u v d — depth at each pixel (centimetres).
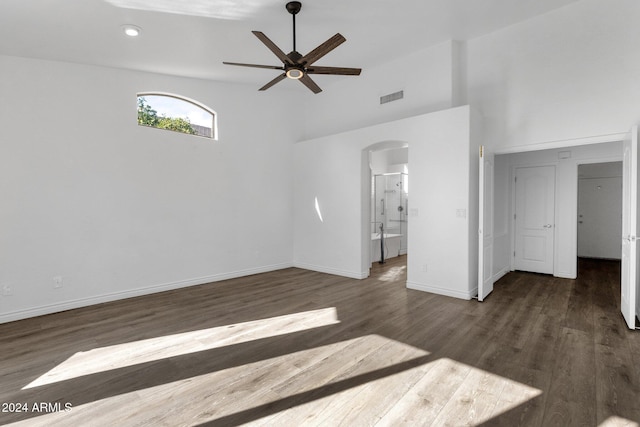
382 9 371
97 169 432
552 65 412
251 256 598
